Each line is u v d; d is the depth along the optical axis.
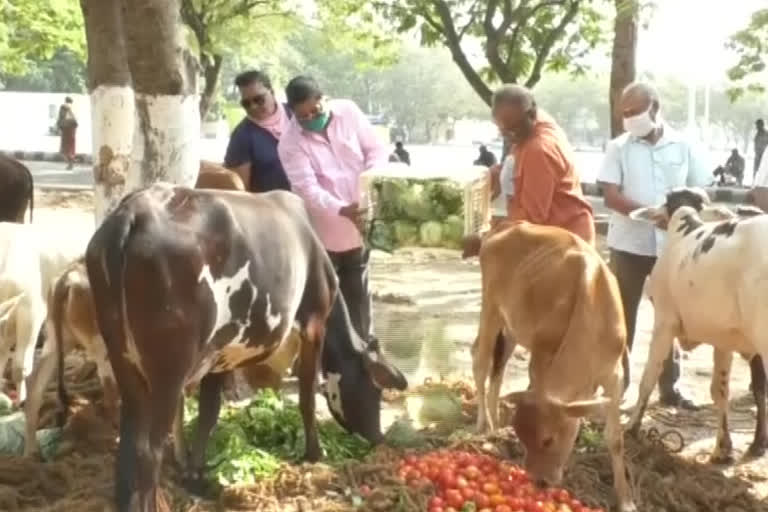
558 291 6.58
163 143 7.91
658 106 8.55
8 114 53.78
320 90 7.90
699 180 8.61
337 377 7.29
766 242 6.89
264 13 26.09
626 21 16.58
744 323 7.01
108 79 9.86
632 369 10.57
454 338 10.84
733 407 9.22
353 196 8.02
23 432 7.30
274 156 8.60
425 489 6.20
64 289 7.07
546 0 20.27
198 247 5.55
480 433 7.50
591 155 58.12
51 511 6.07
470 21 20.95
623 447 6.79
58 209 23.11
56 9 23.88
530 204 7.52
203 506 6.27
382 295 13.09
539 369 6.44
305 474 6.48
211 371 6.14
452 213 7.56
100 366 7.33
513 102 7.49
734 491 6.84
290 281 6.26
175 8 7.88
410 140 87.94
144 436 5.50
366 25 25.27
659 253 8.36
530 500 5.97
